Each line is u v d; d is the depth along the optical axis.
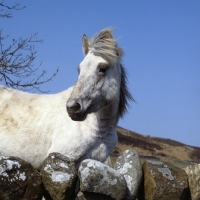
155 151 30.62
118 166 4.58
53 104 6.40
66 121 6.15
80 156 6.07
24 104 6.48
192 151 34.03
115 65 6.00
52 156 4.18
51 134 6.20
